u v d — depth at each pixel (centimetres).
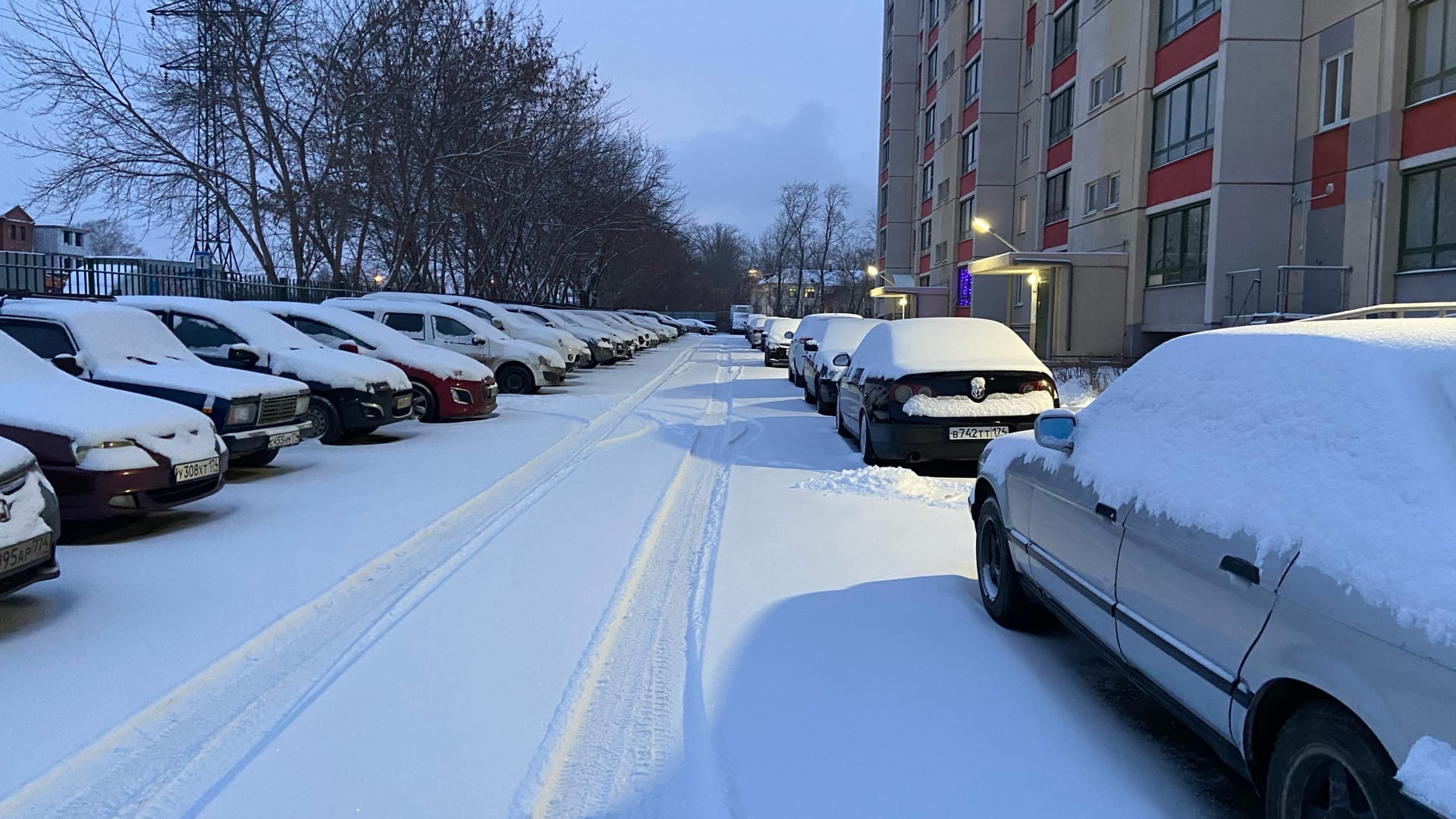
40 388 641
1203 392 336
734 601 519
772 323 3016
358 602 514
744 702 386
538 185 3147
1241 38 1888
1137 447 360
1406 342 275
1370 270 1656
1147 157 2273
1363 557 227
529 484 874
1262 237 1912
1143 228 2294
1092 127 2588
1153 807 306
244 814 298
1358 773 220
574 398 1712
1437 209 1552
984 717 374
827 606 511
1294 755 244
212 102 2005
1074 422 410
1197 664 287
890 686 403
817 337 1728
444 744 345
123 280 1655
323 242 2233
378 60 2317
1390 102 1612
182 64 1984
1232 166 1908
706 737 354
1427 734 198
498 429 1276
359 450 1069
